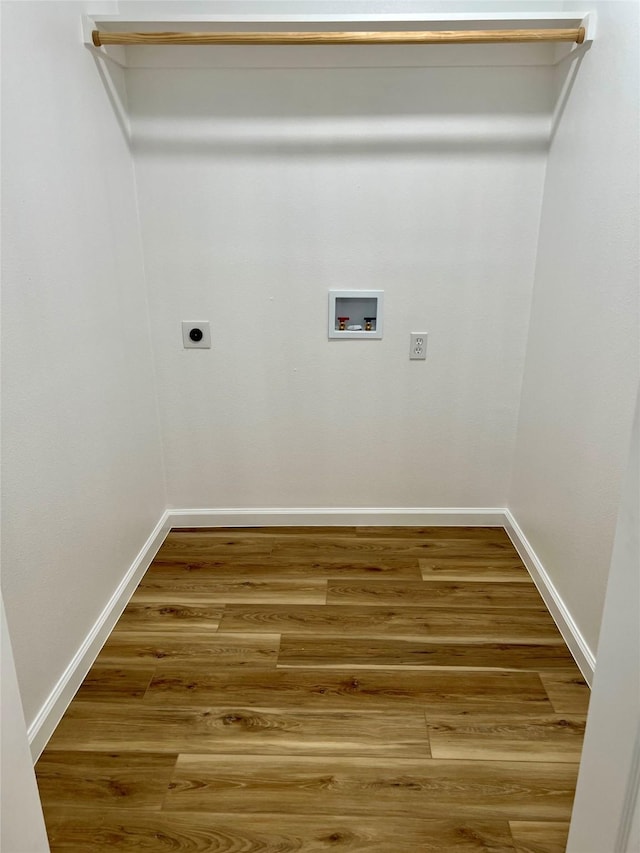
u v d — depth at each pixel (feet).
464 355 7.63
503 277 7.26
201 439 8.07
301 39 5.55
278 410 7.92
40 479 4.86
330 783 4.59
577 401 5.86
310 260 7.23
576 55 5.84
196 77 6.56
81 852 4.12
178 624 6.42
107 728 5.10
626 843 3.17
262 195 6.97
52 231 4.99
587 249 5.62
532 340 7.27
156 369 7.72
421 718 5.18
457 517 8.43
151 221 7.07
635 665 2.99
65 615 5.35
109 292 6.24
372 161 6.83
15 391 4.47
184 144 6.79
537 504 7.11
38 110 4.76
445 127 6.70
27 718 4.74
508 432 7.99
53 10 4.98
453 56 6.39
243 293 7.37
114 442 6.44
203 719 5.19
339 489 8.34
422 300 7.38
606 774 3.32
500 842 4.16
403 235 7.12
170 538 8.22
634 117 4.70
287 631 6.30
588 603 5.63
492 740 4.96
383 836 4.20
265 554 7.78
